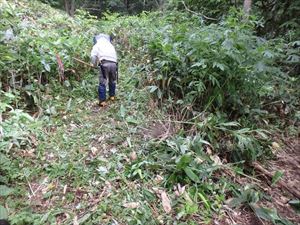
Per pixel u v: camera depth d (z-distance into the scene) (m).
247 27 5.29
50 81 5.03
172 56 4.92
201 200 3.35
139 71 5.75
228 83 4.58
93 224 2.87
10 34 4.67
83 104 4.95
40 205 3.05
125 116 4.65
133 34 7.06
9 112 3.84
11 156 3.53
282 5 6.94
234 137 4.25
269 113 5.39
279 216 3.44
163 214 3.10
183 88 4.98
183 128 4.47
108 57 4.91
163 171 3.61
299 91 5.73
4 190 2.98
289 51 5.56
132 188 3.33
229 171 3.88
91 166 3.60
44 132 4.07
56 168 3.48
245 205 3.45
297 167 4.36
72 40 5.77
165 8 9.71
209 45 4.64
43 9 8.09
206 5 8.32
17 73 4.60
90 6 16.83
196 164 3.63
